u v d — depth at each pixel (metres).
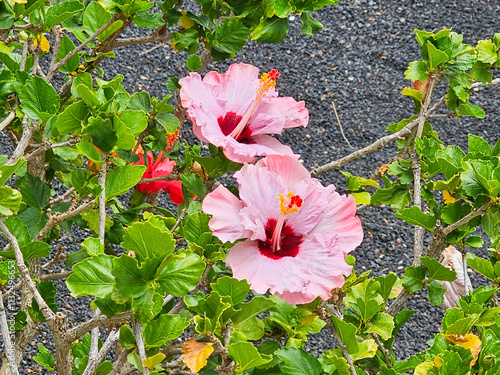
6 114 0.97
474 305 0.92
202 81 0.90
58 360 0.89
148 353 0.90
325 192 0.85
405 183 1.08
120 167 0.88
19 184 1.08
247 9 1.09
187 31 1.09
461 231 0.98
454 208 0.97
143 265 0.77
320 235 0.83
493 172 0.90
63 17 0.97
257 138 0.91
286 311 0.95
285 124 0.92
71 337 0.81
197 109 0.87
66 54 1.06
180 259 0.79
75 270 0.78
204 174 0.96
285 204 0.84
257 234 0.82
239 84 0.91
